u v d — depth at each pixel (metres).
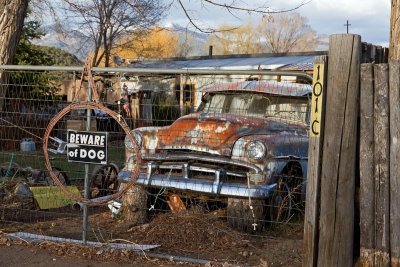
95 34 27.17
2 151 7.88
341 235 4.79
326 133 4.80
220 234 6.56
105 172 8.85
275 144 7.01
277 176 6.98
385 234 4.68
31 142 7.84
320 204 4.86
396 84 4.59
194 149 7.14
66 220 7.64
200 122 7.20
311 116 4.88
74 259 5.82
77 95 6.22
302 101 8.10
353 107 4.72
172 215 6.89
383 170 4.66
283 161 7.09
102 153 5.95
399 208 4.62
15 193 8.20
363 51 5.92
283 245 6.30
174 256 5.86
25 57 26.61
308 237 4.91
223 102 8.51
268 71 5.65
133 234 6.77
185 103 7.74
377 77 4.66
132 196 7.41
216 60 26.36
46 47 29.86
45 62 27.98
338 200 4.78
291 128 7.69
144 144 7.34
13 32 9.60
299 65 20.72
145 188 7.41
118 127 6.96
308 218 4.91
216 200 7.12
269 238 6.67
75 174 8.91
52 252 6.03
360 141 4.74
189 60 28.08
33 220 7.62
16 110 7.72
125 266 5.62
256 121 7.38
